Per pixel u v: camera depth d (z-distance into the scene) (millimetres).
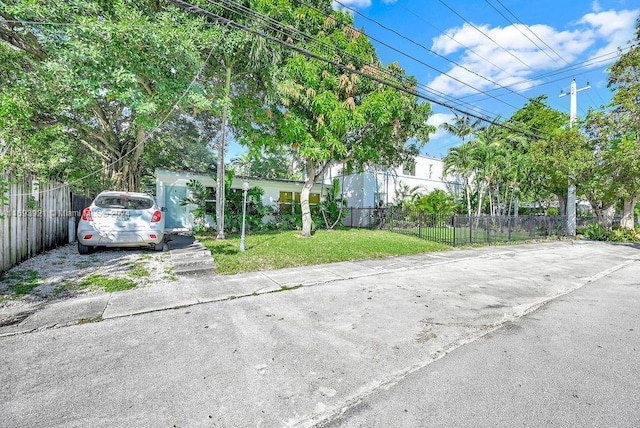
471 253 9836
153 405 2152
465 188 21922
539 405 2180
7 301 4234
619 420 2020
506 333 3535
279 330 3523
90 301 4367
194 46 7484
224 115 9930
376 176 21234
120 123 13586
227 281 5605
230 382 2455
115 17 7145
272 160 28219
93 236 6652
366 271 6762
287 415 2072
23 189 6086
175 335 3352
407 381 2500
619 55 12289
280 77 9766
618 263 8656
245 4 8672
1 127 6582
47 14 5977
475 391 2354
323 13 10766
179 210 13797
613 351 3064
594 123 13703
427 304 4570
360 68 10758
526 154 19328
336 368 2697
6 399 2184
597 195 14500
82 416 2023
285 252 8266
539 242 13664
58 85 7703
